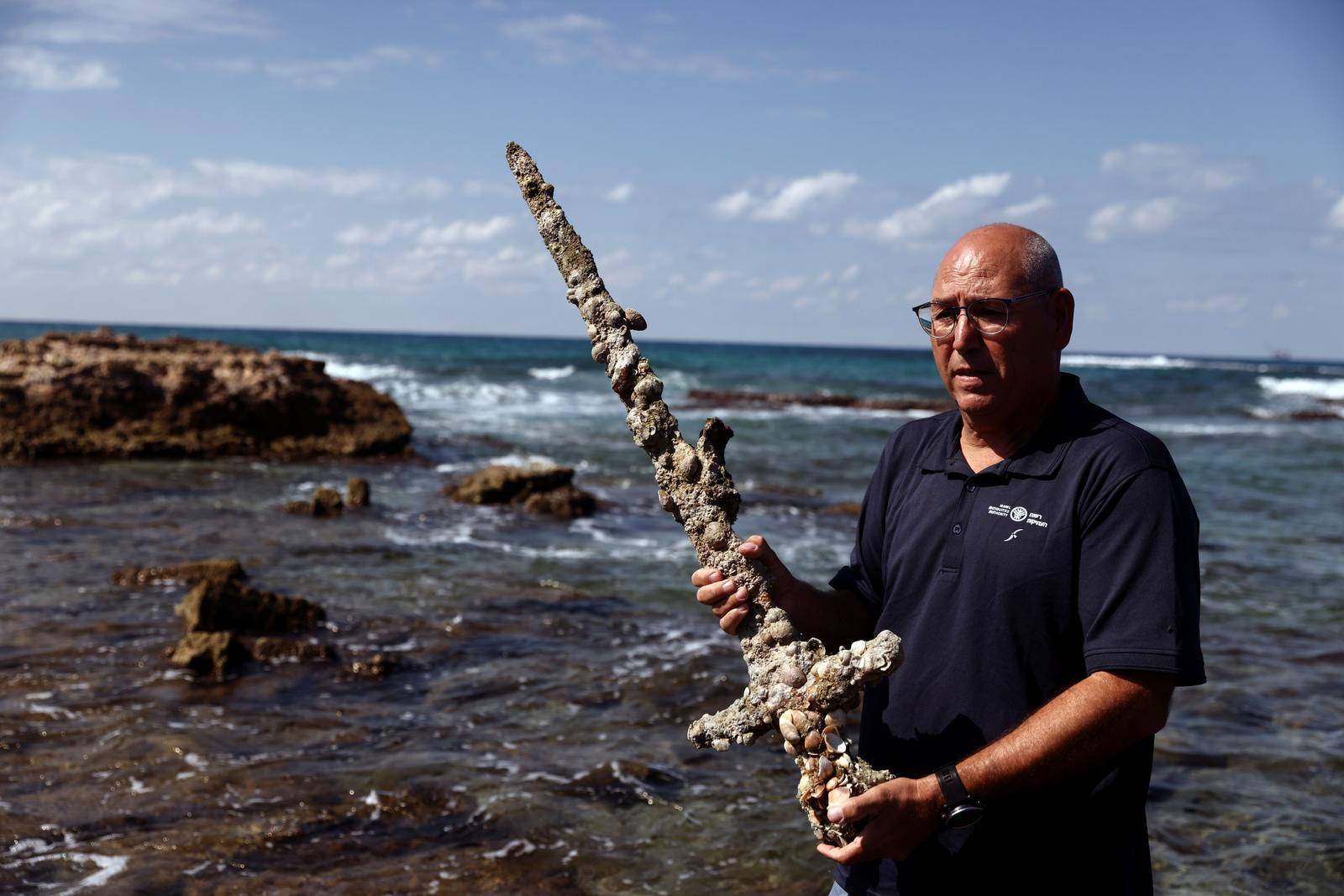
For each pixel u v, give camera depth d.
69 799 4.56
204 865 4.06
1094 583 1.91
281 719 5.61
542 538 11.19
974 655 2.04
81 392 16.83
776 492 14.98
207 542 10.22
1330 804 4.89
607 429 24.06
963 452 2.21
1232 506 14.79
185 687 6.02
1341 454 22.80
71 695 5.79
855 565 2.46
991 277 2.06
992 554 2.04
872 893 2.16
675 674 6.51
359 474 16.11
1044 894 1.98
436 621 7.60
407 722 5.66
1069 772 1.84
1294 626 8.03
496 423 25.05
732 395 38.62
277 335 133.62
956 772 1.85
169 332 122.25
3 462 15.85
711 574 2.11
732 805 4.76
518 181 2.27
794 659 1.99
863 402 36.84
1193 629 1.84
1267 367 127.56
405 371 45.94
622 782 4.96
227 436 17.59
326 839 4.32
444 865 4.15
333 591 8.42
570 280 2.22
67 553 9.45
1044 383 2.09
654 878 4.11
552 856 4.25
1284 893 4.11
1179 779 5.15
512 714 5.84
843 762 1.88
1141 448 1.95
